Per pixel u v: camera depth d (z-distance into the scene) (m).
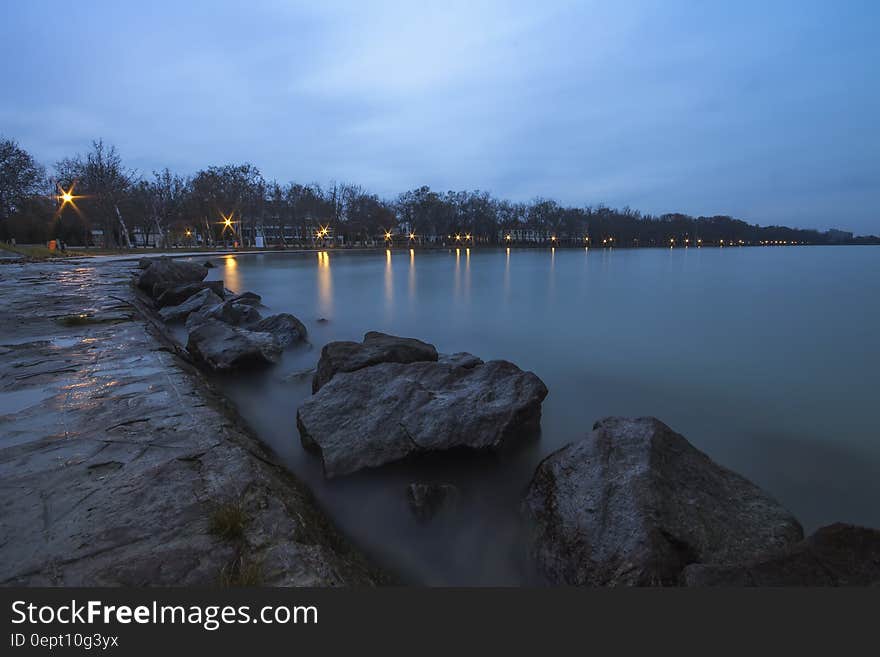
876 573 2.61
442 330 15.69
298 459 5.52
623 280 35.69
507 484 5.22
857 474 5.81
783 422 7.46
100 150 59.88
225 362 8.72
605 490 3.62
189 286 17.97
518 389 6.05
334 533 4.01
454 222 122.06
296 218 96.00
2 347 7.51
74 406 4.86
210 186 78.19
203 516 2.95
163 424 4.41
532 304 22.31
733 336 14.46
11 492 3.16
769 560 2.73
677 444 4.00
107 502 3.06
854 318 17.84
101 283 18.28
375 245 117.56
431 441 5.11
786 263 62.88
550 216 139.00
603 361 11.46
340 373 6.32
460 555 4.04
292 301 23.56
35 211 58.94
